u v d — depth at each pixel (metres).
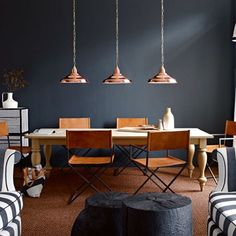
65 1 5.66
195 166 5.77
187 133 3.83
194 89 5.77
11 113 5.30
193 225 3.32
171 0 5.69
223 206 2.48
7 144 5.30
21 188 4.49
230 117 5.78
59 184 4.80
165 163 4.05
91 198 2.88
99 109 5.77
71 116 5.78
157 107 5.77
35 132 4.60
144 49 5.72
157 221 2.44
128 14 5.68
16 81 5.63
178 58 5.73
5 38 5.70
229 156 2.90
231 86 5.76
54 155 5.78
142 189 4.54
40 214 3.65
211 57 5.74
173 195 2.77
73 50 5.71
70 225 3.36
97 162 4.13
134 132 4.47
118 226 2.71
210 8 5.70
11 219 2.55
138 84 5.75
